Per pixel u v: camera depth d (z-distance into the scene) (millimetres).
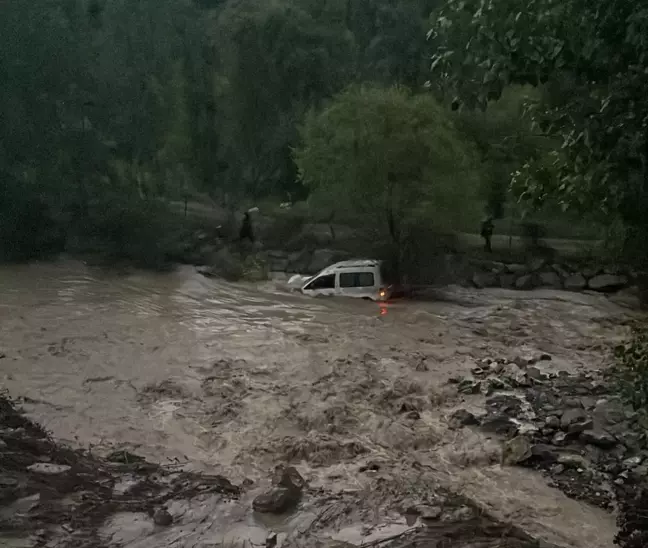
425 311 24422
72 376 16625
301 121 38375
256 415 14266
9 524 8148
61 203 36844
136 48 44031
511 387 16266
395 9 39344
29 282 28828
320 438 12844
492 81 7910
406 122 27203
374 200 28422
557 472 11648
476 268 29484
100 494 9477
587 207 9297
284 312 24125
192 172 42219
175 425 13727
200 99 42531
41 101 38812
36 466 10188
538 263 29125
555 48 7449
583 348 19906
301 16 39688
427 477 11297
